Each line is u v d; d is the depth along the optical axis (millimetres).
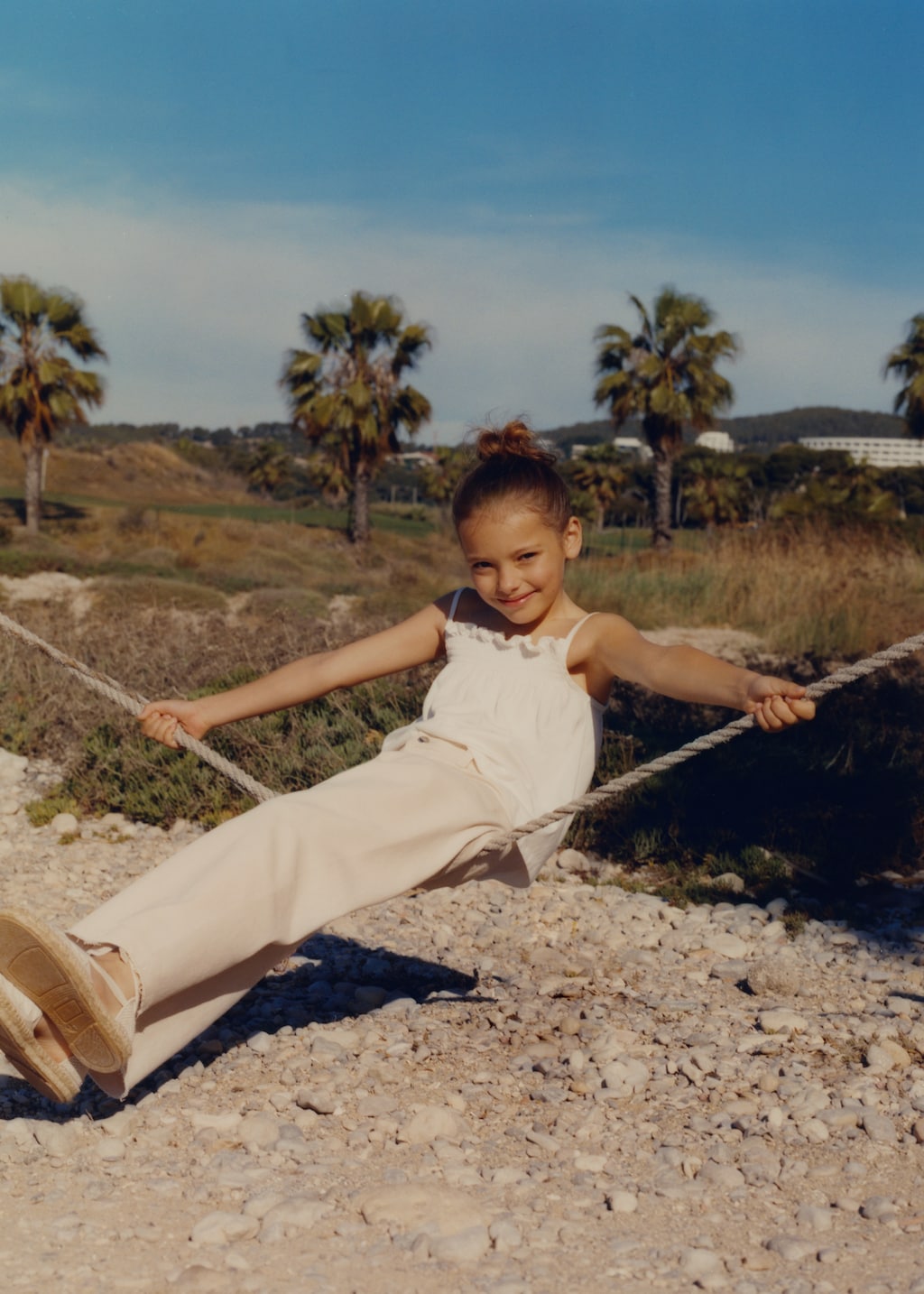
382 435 34531
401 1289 2367
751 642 16656
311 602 19578
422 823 3227
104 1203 2736
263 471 94562
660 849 6359
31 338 36125
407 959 4738
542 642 3527
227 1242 2572
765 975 4402
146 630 11273
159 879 3025
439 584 24984
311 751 7320
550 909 5473
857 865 6121
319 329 34250
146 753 7410
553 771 3484
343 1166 2943
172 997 3076
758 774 7254
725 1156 3039
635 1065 3572
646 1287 2426
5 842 6465
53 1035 2977
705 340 31375
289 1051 3691
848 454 74438
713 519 67562
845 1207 2803
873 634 16141
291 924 3070
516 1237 2594
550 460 3469
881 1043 3777
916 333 32812
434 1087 3453
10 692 8938
